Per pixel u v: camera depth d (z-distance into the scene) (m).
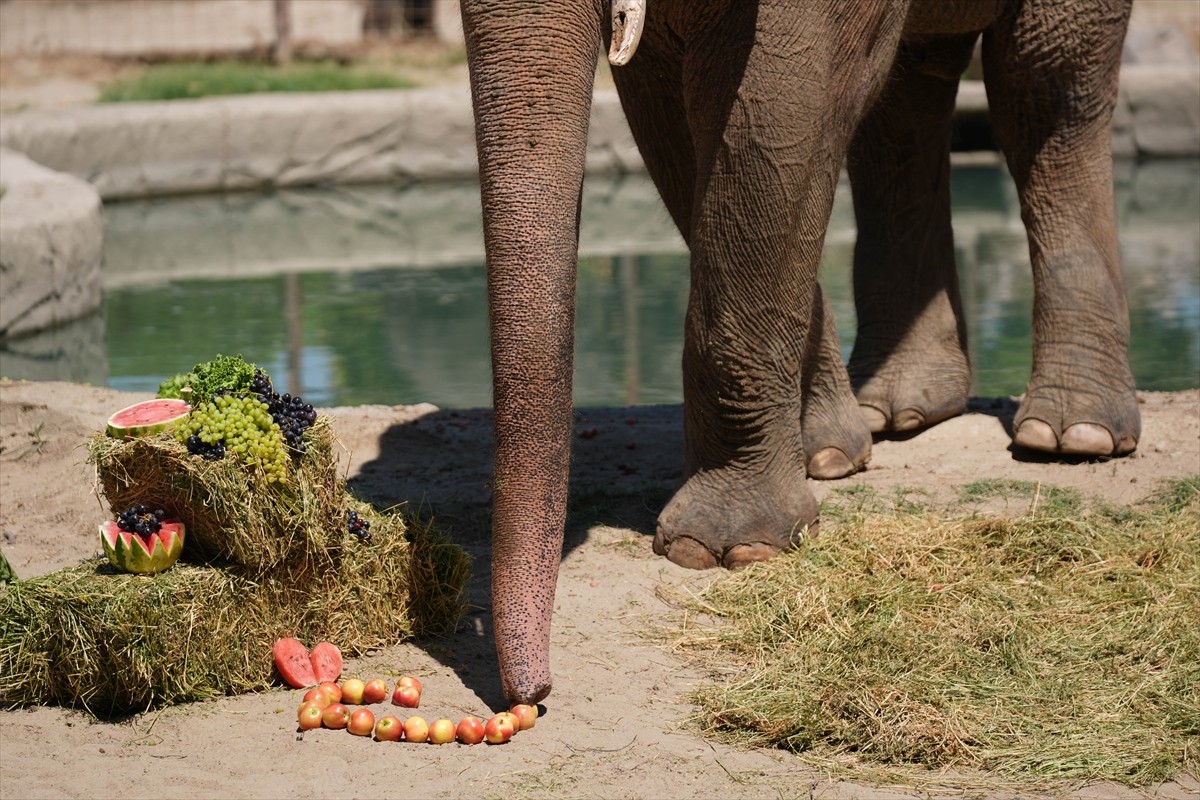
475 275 15.12
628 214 18.27
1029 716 4.81
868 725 4.73
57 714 4.96
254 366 5.24
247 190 20.47
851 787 4.44
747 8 5.57
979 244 15.91
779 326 6.02
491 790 4.38
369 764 4.55
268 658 5.19
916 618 5.49
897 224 8.06
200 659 5.00
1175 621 5.42
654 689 5.12
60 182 14.30
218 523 5.02
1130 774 4.52
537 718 4.86
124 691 4.92
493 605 4.70
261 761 4.58
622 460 7.80
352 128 20.88
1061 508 6.61
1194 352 11.25
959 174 20.48
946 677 5.03
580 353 12.06
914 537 6.23
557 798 4.34
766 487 6.21
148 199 19.78
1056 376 7.54
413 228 17.97
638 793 4.38
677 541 6.25
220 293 14.31
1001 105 7.73
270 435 5.05
